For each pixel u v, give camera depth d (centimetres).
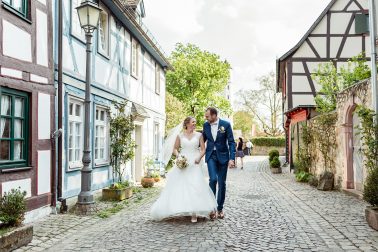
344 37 2053
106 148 1185
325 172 1186
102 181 1134
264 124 5384
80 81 979
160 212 706
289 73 2080
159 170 1702
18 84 693
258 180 1557
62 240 587
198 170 727
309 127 1500
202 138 758
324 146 1272
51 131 810
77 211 798
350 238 579
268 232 621
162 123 2061
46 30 796
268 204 912
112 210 841
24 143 727
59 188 834
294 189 1215
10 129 687
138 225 683
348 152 1098
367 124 840
